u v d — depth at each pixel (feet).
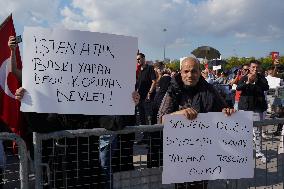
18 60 12.74
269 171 15.35
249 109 22.75
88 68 9.07
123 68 9.30
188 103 10.87
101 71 9.16
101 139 11.20
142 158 13.88
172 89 11.01
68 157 10.51
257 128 13.69
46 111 8.91
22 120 13.08
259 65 22.95
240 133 10.33
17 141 8.94
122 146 11.76
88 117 10.54
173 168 9.96
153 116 26.48
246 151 10.43
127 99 9.39
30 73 8.82
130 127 9.90
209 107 10.82
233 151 10.33
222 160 10.28
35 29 8.74
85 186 10.92
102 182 11.21
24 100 8.83
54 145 10.24
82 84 9.06
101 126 9.84
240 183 12.57
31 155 10.94
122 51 9.26
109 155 11.31
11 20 13.75
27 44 8.75
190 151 10.02
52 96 8.92
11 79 13.69
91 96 9.14
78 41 8.95
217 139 10.19
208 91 11.00
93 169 11.05
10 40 10.46
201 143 10.08
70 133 9.30
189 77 10.71
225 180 12.17
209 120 10.09
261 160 14.78
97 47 9.08
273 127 14.58
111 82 9.24
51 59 8.85
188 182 10.61
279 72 38.78
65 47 8.90
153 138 11.14
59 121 10.03
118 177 10.83
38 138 9.07
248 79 22.72
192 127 9.99
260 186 14.35
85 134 9.44
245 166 10.45
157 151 11.18
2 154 11.87
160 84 25.91
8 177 11.16
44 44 8.80
